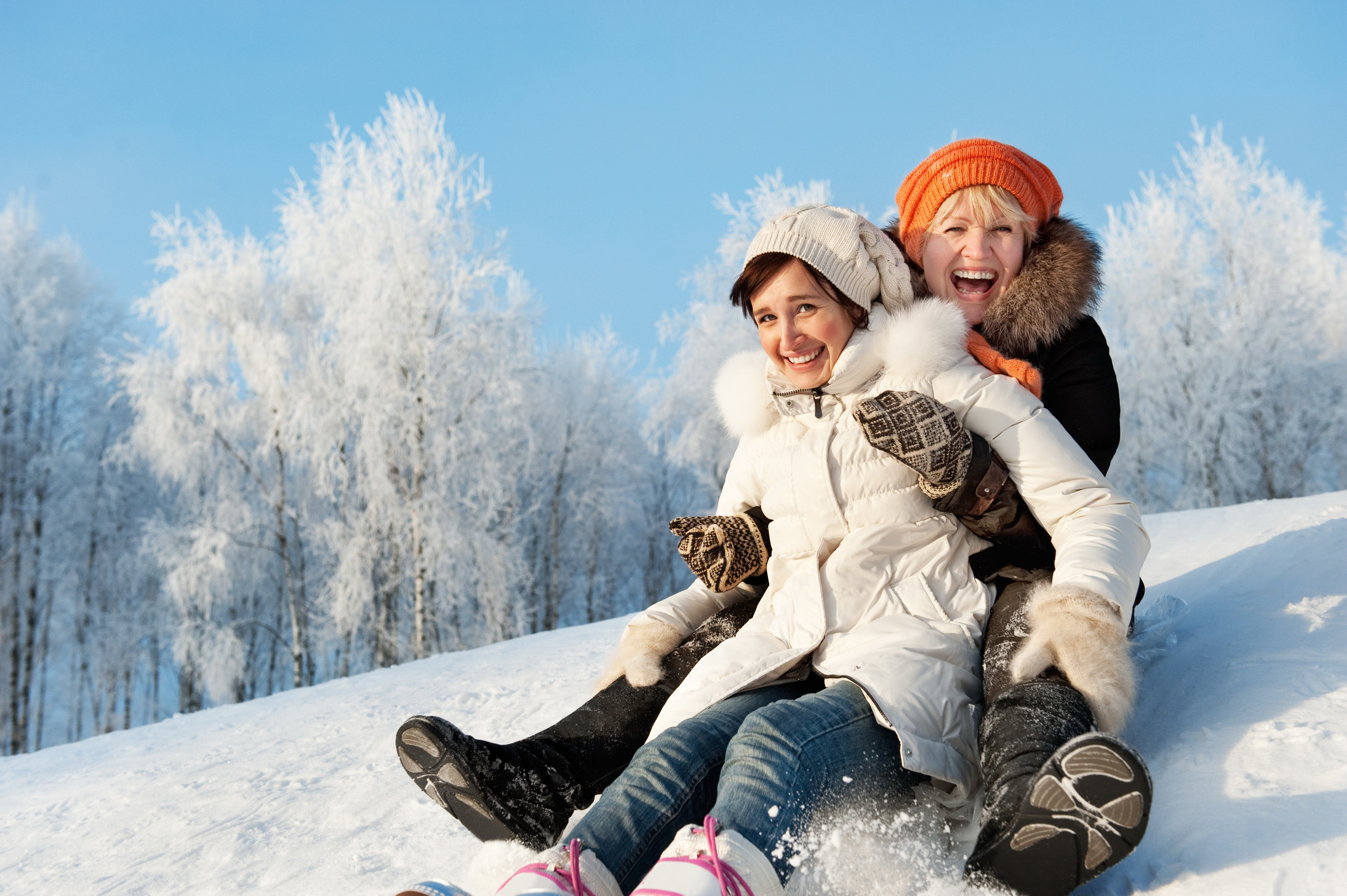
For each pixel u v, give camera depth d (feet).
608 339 72.59
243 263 55.93
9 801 11.48
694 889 3.58
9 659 65.36
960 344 5.84
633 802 4.34
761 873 3.75
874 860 4.16
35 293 63.87
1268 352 58.29
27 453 64.18
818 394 6.00
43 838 8.95
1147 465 61.72
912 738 4.41
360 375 50.93
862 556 5.44
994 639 5.00
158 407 53.57
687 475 77.05
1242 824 3.82
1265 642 5.87
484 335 51.90
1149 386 60.95
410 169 52.39
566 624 77.77
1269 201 61.21
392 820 7.11
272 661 65.72
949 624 5.17
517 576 54.65
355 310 51.88
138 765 12.14
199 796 9.27
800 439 5.95
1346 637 5.59
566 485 70.18
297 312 57.52
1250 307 59.11
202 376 54.44
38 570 64.23
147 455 55.67
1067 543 5.06
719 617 6.14
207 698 68.08
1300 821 3.70
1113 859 3.53
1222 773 4.31
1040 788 3.54
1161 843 3.96
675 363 61.93
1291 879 3.36
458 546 50.39
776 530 5.88
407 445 52.54
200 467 55.67
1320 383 59.11
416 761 5.05
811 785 4.14
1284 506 14.55
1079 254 6.59
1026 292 6.49
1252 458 59.36
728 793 4.11
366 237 52.19
